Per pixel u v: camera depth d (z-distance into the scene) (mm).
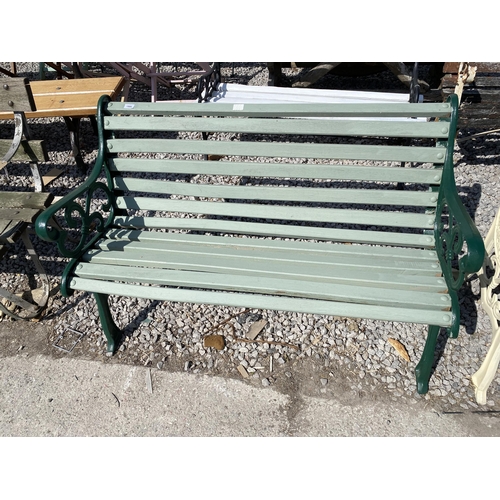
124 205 2311
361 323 2416
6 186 3531
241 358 2283
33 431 2057
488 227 2801
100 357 2344
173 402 2125
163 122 2121
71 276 1982
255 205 2184
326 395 2105
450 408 2027
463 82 2834
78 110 3160
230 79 4949
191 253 2082
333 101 3340
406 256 1986
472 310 2416
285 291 1821
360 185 3307
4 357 2391
